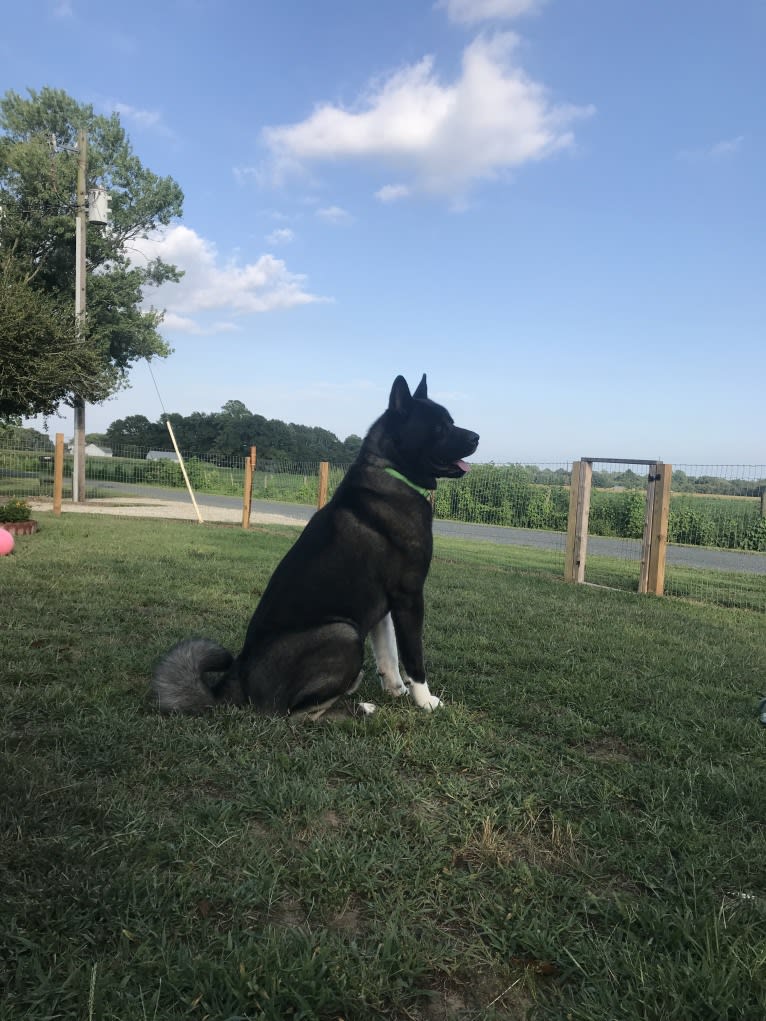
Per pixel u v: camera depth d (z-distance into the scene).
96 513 18.25
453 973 1.79
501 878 2.19
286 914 2.01
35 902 1.90
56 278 27.61
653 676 4.79
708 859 2.31
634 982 1.74
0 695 3.63
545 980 1.79
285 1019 1.63
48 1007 1.57
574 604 7.81
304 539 3.79
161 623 5.53
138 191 28.64
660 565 9.36
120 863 2.13
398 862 2.23
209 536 13.18
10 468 24.00
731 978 1.71
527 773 3.04
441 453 3.79
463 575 9.74
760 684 4.78
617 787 2.88
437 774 2.95
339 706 3.91
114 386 25.97
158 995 1.61
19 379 14.70
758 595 9.74
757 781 2.98
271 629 3.59
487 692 4.21
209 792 2.73
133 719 3.37
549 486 21.00
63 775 2.70
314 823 2.51
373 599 3.75
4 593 6.39
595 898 2.08
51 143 26.05
